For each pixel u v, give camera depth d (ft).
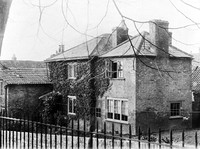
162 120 80.94
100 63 86.17
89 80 88.02
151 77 79.05
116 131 80.74
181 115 84.48
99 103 87.15
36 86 104.99
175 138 64.80
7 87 100.12
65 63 97.66
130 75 77.92
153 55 77.82
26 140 29.84
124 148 32.68
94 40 97.71
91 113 88.07
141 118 77.30
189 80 85.97
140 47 78.89
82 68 90.27
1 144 24.81
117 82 81.87
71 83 94.99
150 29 80.74
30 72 109.50
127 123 78.43
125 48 81.97
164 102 81.46
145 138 62.23
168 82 82.02
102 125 85.51
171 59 81.92
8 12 16.14
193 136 66.54
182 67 84.28
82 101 90.74
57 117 96.02
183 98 84.84
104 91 85.35
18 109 100.94
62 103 99.19
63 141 31.42
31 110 103.24
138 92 76.89
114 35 89.81
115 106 82.79
